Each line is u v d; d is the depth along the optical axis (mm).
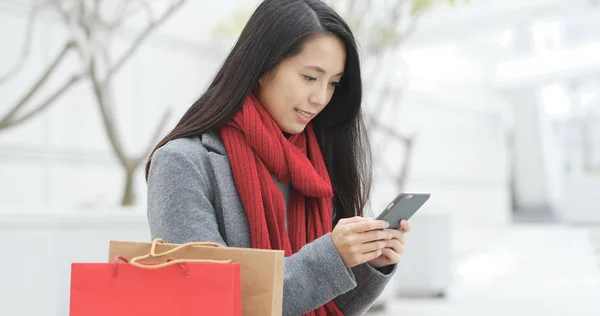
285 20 1858
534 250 15141
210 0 10648
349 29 1917
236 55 1902
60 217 4578
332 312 1917
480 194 21016
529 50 19156
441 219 8891
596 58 17703
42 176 8383
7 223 4309
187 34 10484
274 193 1857
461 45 18562
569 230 20141
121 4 7668
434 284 8766
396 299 8734
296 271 1628
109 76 6586
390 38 9008
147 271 1463
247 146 1868
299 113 1924
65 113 8625
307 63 1862
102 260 4805
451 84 18812
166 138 1909
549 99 23562
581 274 11445
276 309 1488
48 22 8266
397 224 1767
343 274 1626
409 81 15922
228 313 1405
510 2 12734
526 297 8836
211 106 1904
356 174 2180
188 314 1426
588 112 23578
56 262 4555
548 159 24750
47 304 4492
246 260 1513
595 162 24188
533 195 24734
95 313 1482
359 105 2111
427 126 17797
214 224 1758
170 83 10312
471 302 8422
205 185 1818
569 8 12609
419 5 8969
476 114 20641
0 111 7852
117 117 9477
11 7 7930
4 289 4297
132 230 4980
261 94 1960
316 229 1971
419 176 17328
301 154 1971
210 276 1421
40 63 8234
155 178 1811
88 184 8977
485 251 15109
